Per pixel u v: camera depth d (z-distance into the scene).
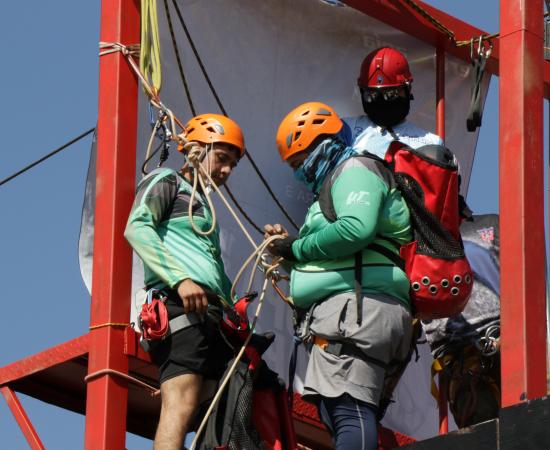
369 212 7.68
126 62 8.48
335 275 7.77
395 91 9.23
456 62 10.80
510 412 6.61
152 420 9.63
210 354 7.77
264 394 7.96
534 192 7.49
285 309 9.79
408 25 10.25
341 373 7.60
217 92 9.63
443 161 8.17
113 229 8.09
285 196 9.80
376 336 7.63
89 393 7.89
